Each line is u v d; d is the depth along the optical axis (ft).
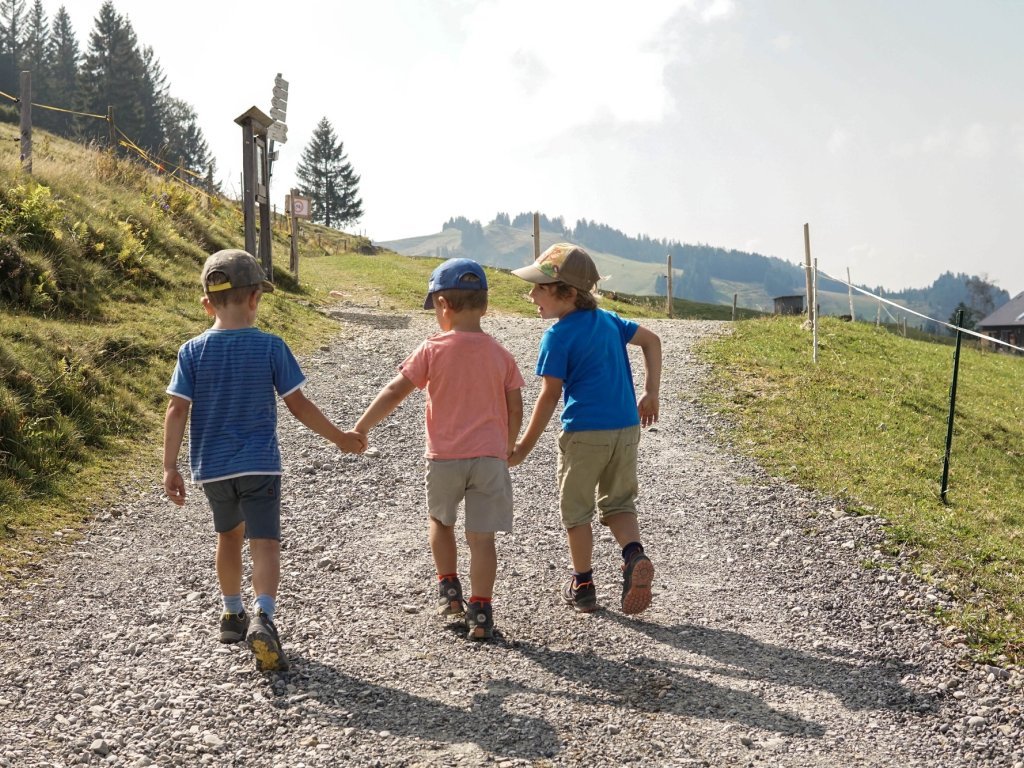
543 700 11.39
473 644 13.07
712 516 20.62
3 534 17.02
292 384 12.00
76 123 291.38
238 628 12.40
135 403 25.80
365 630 13.46
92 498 19.88
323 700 11.11
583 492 13.97
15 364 23.63
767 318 54.90
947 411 35.32
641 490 22.62
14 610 13.87
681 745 10.43
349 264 89.10
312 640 13.00
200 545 17.51
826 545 18.69
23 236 33.35
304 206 61.26
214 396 11.74
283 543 17.70
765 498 22.07
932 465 27.53
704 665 12.75
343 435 12.47
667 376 36.65
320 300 55.16
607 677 12.17
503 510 12.96
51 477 20.21
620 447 13.85
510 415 13.34
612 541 18.53
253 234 52.31
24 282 30.78
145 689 11.29
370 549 17.47
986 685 12.47
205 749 9.91
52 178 42.11
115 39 300.20
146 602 14.47
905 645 13.79
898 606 15.43
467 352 12.93
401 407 30.25
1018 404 41.37
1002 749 10.76
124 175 53.21
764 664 12.91
